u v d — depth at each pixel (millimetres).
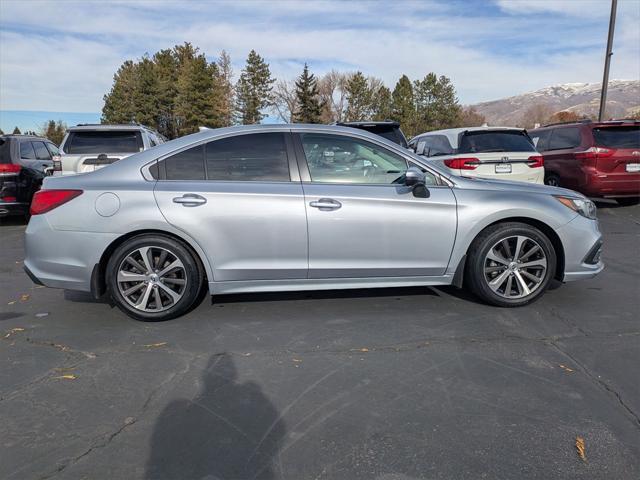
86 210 3814
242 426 2555
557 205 4191
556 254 4301
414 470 2217
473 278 4195
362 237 3998
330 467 2240
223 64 59219
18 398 2830
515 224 4145
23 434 2484
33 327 3916
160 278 3949
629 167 9086
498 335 3686
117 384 2992
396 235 4031
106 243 3830
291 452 2346
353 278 4098
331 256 4008
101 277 3965
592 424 2547
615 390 2887
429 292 4684
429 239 4070
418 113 66750
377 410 2689
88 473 2201
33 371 3162
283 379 3043
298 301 4461
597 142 9109
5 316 4172
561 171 9719
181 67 62438
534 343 3543
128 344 3578
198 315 4145
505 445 2385
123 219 3807
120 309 3994
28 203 8859
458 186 4168
